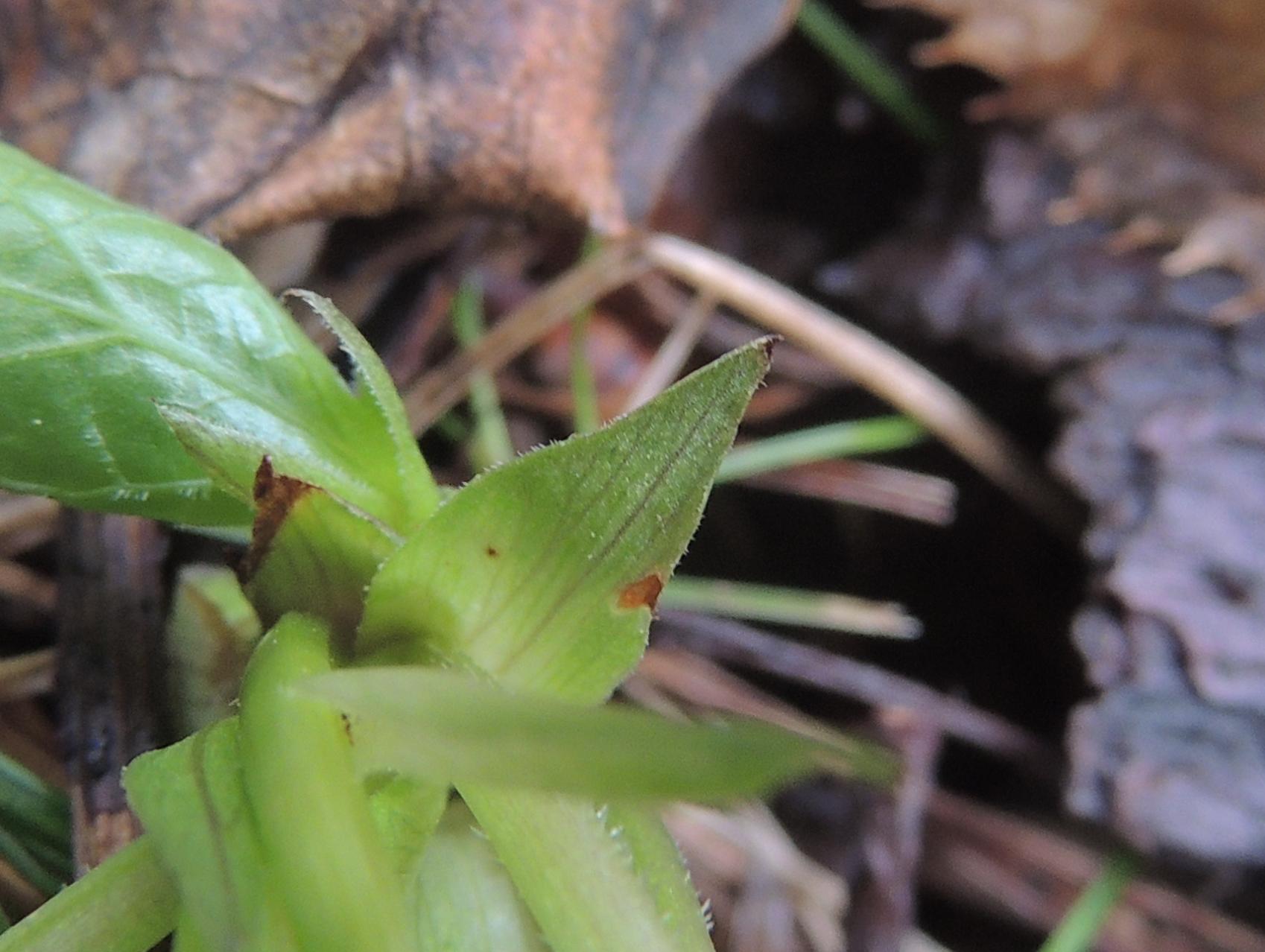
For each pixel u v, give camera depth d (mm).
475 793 49
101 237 54
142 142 70
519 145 77
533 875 49
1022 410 103
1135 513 91
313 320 85
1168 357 95
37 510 83
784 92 115
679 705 97
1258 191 100
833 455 107
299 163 72
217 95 71
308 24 72
